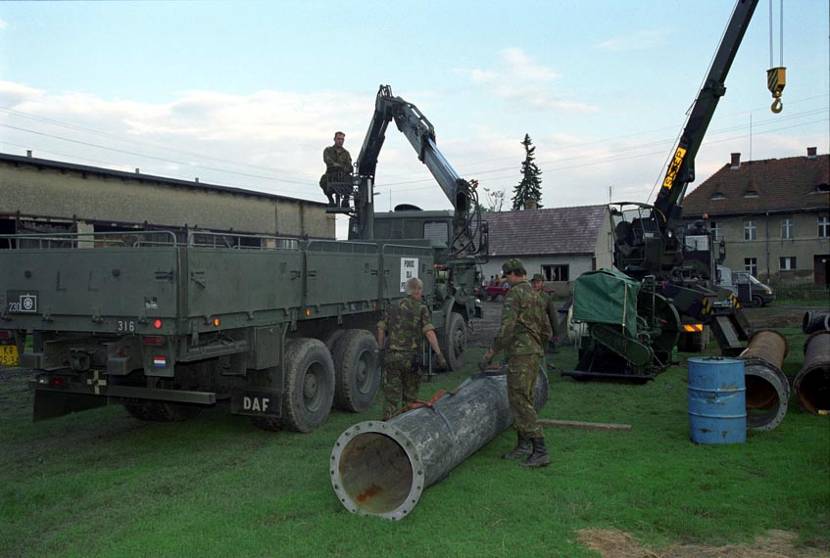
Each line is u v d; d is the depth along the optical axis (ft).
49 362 20.71
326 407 24.56
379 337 23.12
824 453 20.26
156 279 18.35
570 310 46.68
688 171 45.91
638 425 24.56
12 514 16.02
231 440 22.80
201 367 23.29
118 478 18.63
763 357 26.55
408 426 16.10
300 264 23.34
